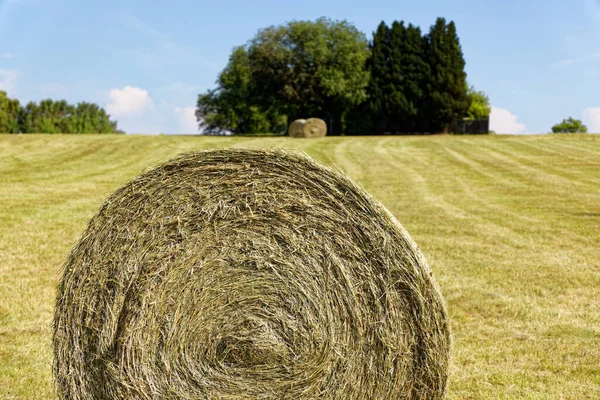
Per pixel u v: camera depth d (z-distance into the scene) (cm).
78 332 483
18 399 523
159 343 476
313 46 4469
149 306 475
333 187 480
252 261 482
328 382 474
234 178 487
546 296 837
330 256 476
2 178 1866
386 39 4728
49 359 608
